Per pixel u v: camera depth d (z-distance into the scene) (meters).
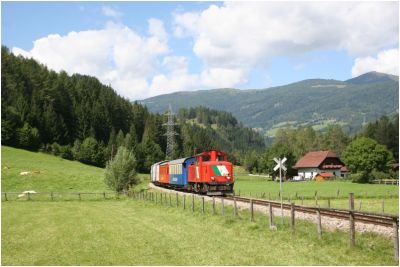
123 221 32.41
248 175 150.50
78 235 26.16
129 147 144.12
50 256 20.14
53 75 172.62
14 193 65.81
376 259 16.66
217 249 19.98
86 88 178.88
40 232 27.86
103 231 27.38
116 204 52.19
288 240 20.95
